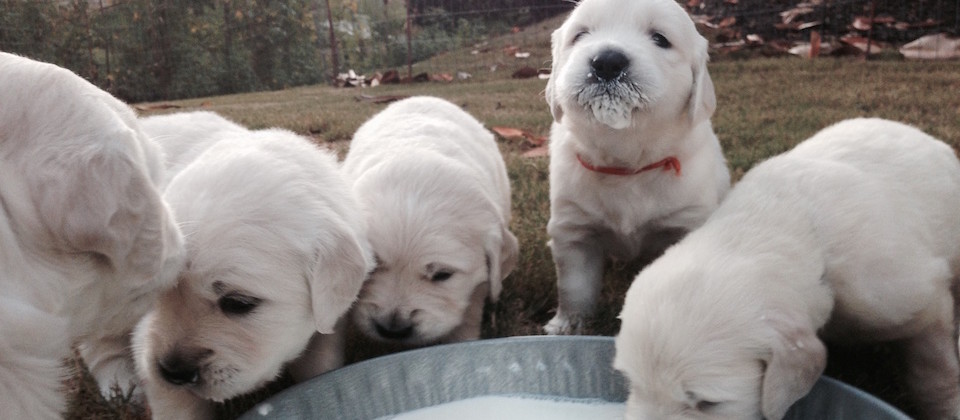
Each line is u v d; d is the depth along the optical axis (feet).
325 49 6.81
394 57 7.06
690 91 1.59
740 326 1.09
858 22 5.37
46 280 0.93
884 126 1.52
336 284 1.32
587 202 1.68
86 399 1.42
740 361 1.08
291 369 1.48
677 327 1.09
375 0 7.73
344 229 1.34
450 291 1.55
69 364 1.46
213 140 1.67
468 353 1.41
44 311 0.93
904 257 1.24
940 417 1.32
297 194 1.33
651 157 1.61
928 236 1.32
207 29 6.02
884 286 1.23
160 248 1.01
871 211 1.27
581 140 1.63
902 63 4.50
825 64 4.64
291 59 6.45
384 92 5.06
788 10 5.90
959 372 1.30
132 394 1.44
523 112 3.77
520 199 2.32
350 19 7.29
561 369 1.42
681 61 1.55
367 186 1.61
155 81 5.77
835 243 1.25
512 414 1.37
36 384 0.95
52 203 0.92
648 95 1.44
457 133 1.92
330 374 1.32
